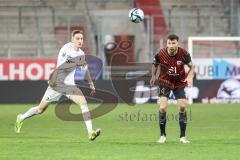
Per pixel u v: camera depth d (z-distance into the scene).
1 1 120.38
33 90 95.62
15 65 98.19
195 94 97.19
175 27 117.31
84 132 54.34
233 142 45.03
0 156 36.69
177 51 42.91
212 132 54.34
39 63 98.31
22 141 45.84
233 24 116.62
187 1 123.62
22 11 118.81
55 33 113.44
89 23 113.81
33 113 50.66
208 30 119.06
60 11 118.69
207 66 97.69
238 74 98.19
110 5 121.69
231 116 73.62
